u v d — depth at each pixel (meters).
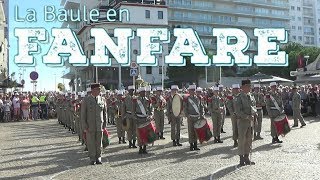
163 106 18.08
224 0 105.50
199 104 14.34
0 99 34.75
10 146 17.27
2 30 58.69
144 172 10.54
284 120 15.24
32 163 12.59
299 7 125.31
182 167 11.08
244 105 11.12
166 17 75.00
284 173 9.81
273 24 116.00
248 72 84.56
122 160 12.62
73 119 22.38
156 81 75.50
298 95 21.53
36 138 20.30
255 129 16.67
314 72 35.72
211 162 11.75
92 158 12.09
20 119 35.12
